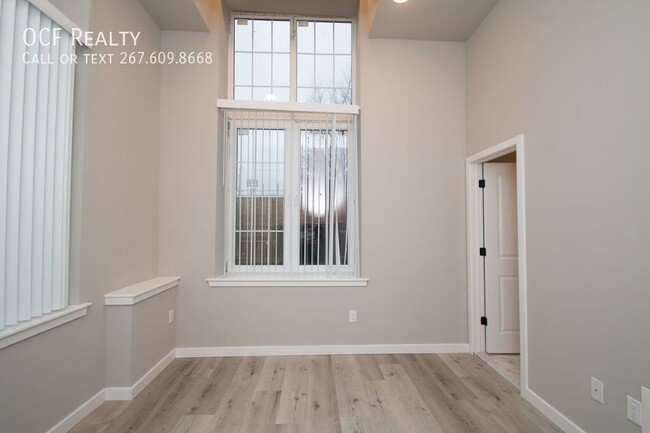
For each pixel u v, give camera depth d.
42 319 1.61
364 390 2.25
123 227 2.30
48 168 1.71
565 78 1.81
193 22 2.76
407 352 2.93
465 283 3.00
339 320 2.91
